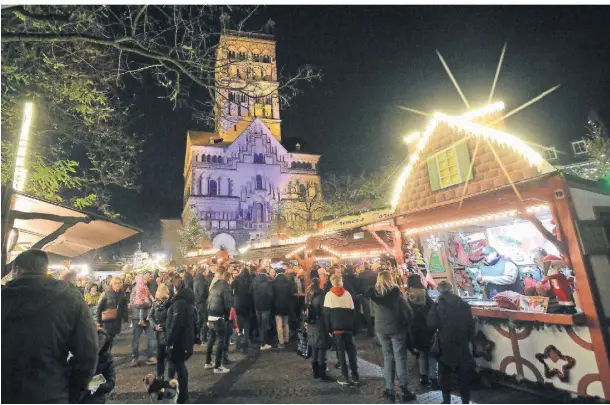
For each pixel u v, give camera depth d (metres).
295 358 8.03
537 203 6.40
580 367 4.70
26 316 2.48
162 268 25.19
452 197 7.70
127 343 11.02
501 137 6.46
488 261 8.59
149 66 5.84
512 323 5.53
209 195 57.94
